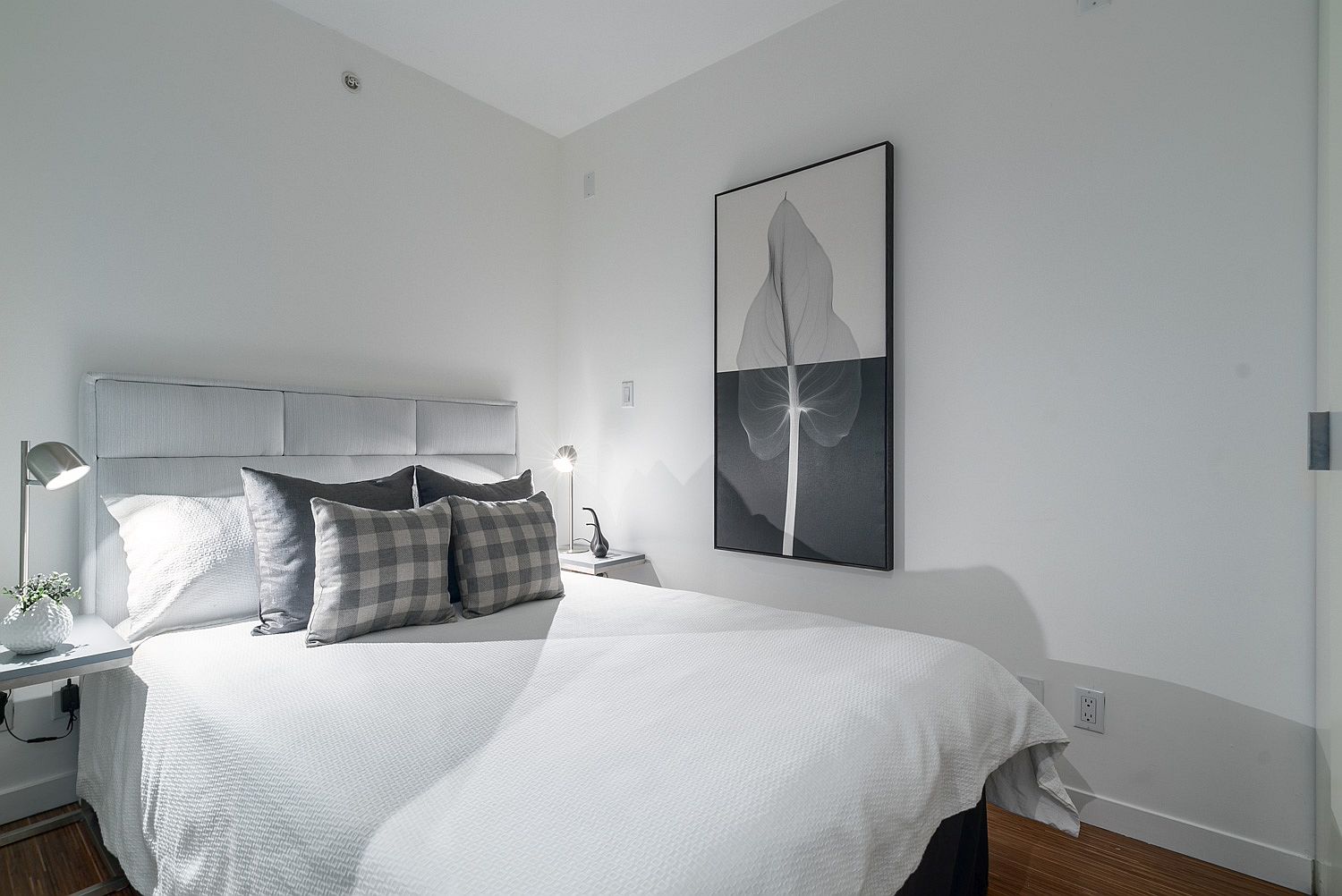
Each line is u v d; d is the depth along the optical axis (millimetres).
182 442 2182
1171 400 1914
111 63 2158
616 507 3355
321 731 1239
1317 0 1696
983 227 2240
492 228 3293
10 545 1984
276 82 2541
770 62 2773
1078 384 2064
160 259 2256
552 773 1055
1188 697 1896
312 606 1903
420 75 3004
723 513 2877
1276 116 1756
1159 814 1944
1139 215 1960
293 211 2588
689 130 3047
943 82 2326
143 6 2225
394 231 2902
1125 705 1995
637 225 3256
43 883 1729
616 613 2084
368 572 1872
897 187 2432
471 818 944
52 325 2049
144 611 1968
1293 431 1739
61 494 2074
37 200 2021
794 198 2645
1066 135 2082
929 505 2361
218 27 2393
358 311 2779
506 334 3357
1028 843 1979
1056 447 2105
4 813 1973
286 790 1085
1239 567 1818
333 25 2676
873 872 1070
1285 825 1763
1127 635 1990
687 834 900
